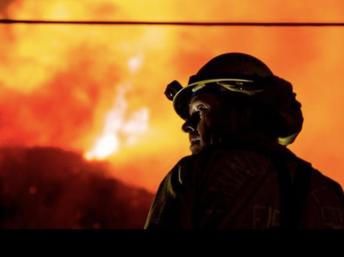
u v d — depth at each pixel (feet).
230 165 10.09
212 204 9.85
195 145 10.90
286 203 9.94
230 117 10.69
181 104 11.25
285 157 10.31
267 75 11.00
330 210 10.10
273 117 10.72
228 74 10.81
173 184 10.10
